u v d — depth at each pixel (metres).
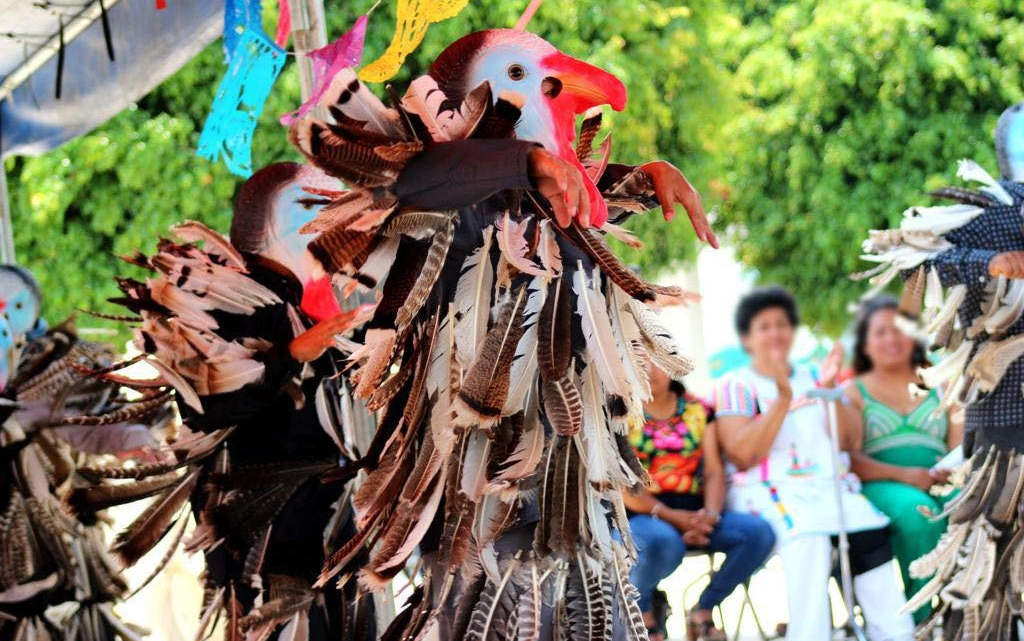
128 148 10.15
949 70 13.61
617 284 2.98
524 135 2.98
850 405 6.26
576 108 3.07
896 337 6.23
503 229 2.89
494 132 2.87
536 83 3.00
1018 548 4.83
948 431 6.34
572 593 2.96
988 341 4.84
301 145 2.73
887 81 13.77
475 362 2.88
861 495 5.95
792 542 5.70
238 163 4.29
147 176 10.20
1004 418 4.84
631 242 3.20
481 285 2.92
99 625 5.35
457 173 2.72
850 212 13.88
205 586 3.75
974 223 4.89
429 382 2.95
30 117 6.79
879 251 5.00
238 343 3.62
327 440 3.78
